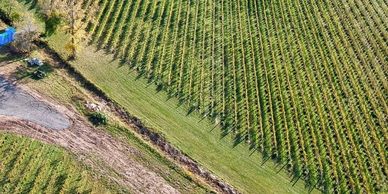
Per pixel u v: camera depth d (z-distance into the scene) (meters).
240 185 47.34
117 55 57.91
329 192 48.25
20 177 43.34
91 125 49.03
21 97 49.94
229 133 51.88
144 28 62.81
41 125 48.00
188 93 55.06
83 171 45.00
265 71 60.25
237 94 56.31
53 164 44.88
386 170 50.94
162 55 59.16
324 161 50.66
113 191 44.12
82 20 61.84
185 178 46.56
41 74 52.53
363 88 60.47
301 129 53.59
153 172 46.44
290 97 57.28
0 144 45.38
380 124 55.88
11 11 59.41
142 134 49.66
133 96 53.34
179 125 51.41
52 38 57.50
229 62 60.50
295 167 49.81
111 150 47.31
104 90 53.06
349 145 52.91
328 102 57.53
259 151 50.72
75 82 53.28
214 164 48.62
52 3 61.16
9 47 54.81
